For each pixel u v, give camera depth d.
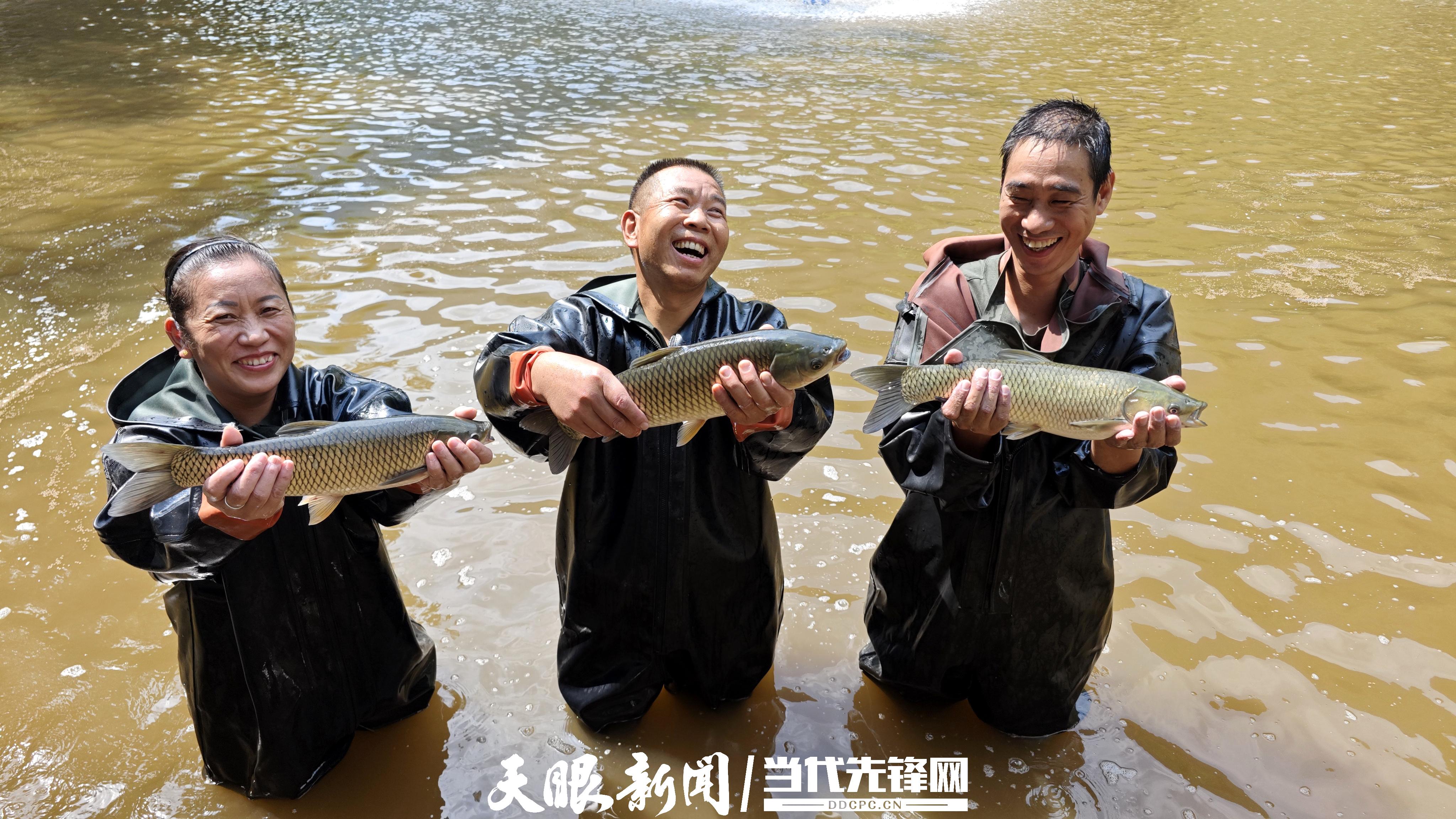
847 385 5.70
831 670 3.83
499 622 4.00
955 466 2.94
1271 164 10.23
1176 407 2.65
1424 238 8.15
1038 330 3.12
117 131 10.68
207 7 18.62
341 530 3.08
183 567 2.75
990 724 3.53
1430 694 3.64
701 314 3.19
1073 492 3.03
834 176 9.45
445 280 6.94
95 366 5.79
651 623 3.32
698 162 3.12
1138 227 8.36
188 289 2.76
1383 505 4.68
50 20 17.11
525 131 10.88
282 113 11.48
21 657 3.74
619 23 18.25
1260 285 7.16
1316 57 16.23
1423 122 12.02
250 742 3.06
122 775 3.26
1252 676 3.72
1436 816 3.15
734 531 3.28
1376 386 5.73
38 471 4.81
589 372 2.67
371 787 3.26
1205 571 4.27
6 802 3.14
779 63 15.09
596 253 7.49
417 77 13.39
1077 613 3.25
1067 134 2.83
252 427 2.95
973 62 15.52
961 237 3.35
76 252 7.45
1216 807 3.21
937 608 3.33
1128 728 3.52
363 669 3.25
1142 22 19.73
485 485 4.88
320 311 6.40
